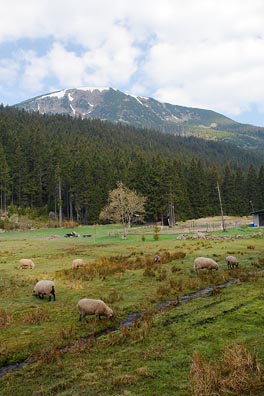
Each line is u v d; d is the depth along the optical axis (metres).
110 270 27.33
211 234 57.47
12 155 120.00
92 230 89.06
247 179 125.69
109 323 14.91
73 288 21.94
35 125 180.25
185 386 8.94
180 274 25.11
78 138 169.38
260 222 74.25
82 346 12.17
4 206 109.00
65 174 112.94
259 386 8.61
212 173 123.06
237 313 14.97
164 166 108.50
